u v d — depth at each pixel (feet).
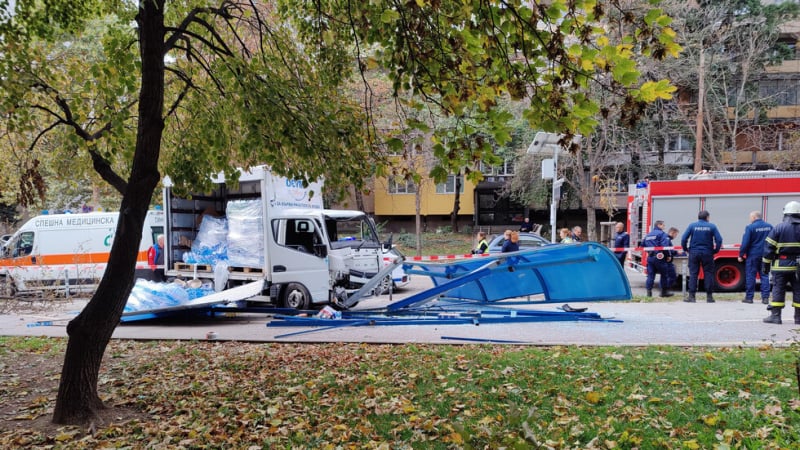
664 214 53.93
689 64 84.38
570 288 34.83
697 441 13.91
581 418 15.89
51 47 28.22
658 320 34.14
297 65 26.37
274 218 42.98
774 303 32.09
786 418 14.94
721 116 95.04
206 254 46.39
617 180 101.76
